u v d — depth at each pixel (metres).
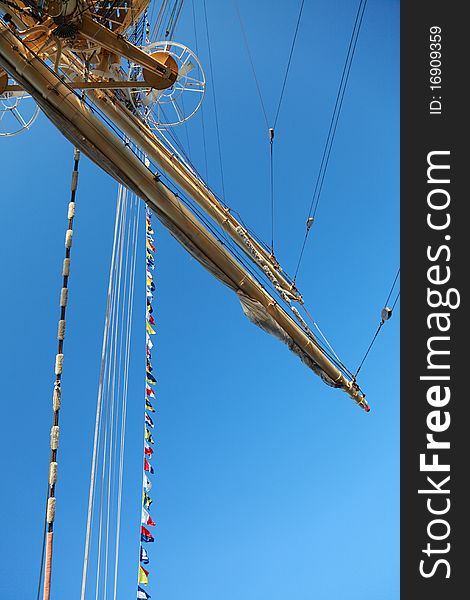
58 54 9.50
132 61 9.86
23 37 9.65
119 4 10.59
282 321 11.23
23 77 8.88
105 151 9.24
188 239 9.88
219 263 10.15
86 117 9.12
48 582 7.07
